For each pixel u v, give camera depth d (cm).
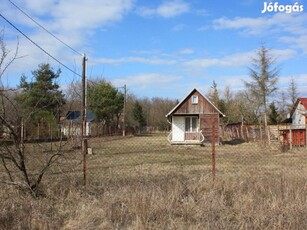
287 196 661
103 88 5169
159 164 1532
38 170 784
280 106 5569
